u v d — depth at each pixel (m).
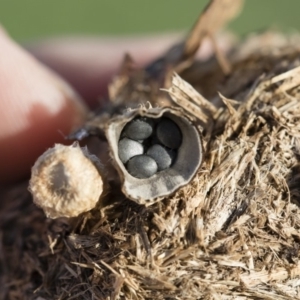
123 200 0.08
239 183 0.08
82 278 0.08
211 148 0.08
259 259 0.07
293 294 0.07
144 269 0.07
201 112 0.08
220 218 0.07
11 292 0.08
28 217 0.09
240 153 0.08
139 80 0.09
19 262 0.09
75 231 0.08
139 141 0.07
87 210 0.07
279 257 0.07
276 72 0.09
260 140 0.08
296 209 0.08
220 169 0.08
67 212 0.07
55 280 0.08
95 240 0.08
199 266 0.07
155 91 0.09
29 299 0.08
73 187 0.07
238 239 0.07
